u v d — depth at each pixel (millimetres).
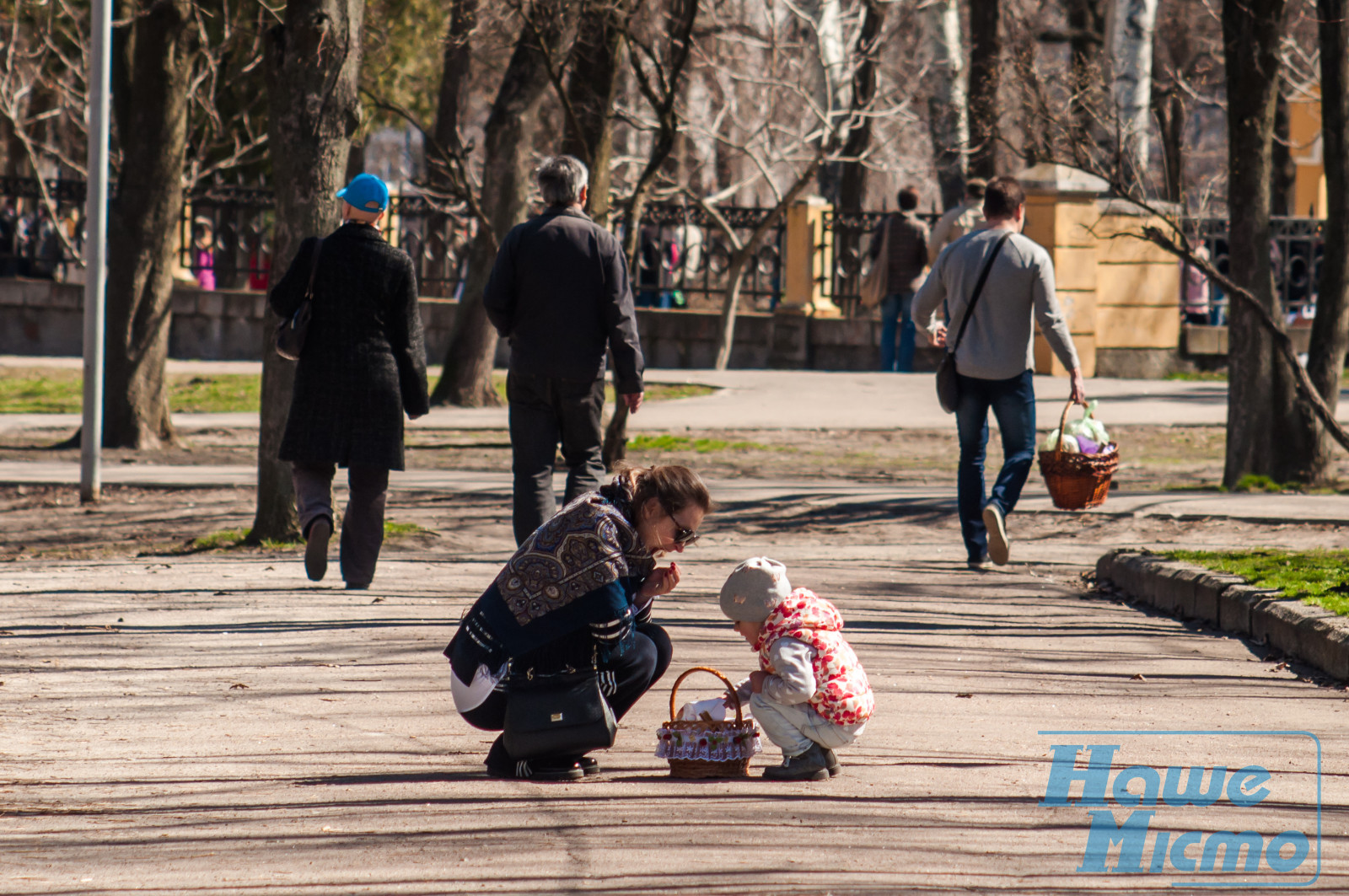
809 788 14539
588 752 15234
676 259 89750
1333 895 11234
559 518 15188
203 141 78125
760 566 15086
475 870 11570
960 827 13031
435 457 53344
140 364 54906
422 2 76125
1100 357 75375
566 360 25188
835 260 85188
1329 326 42188
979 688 19812
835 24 98500
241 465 51094
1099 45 83625
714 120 105625
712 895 10906
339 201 33844
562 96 46938
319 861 11844
